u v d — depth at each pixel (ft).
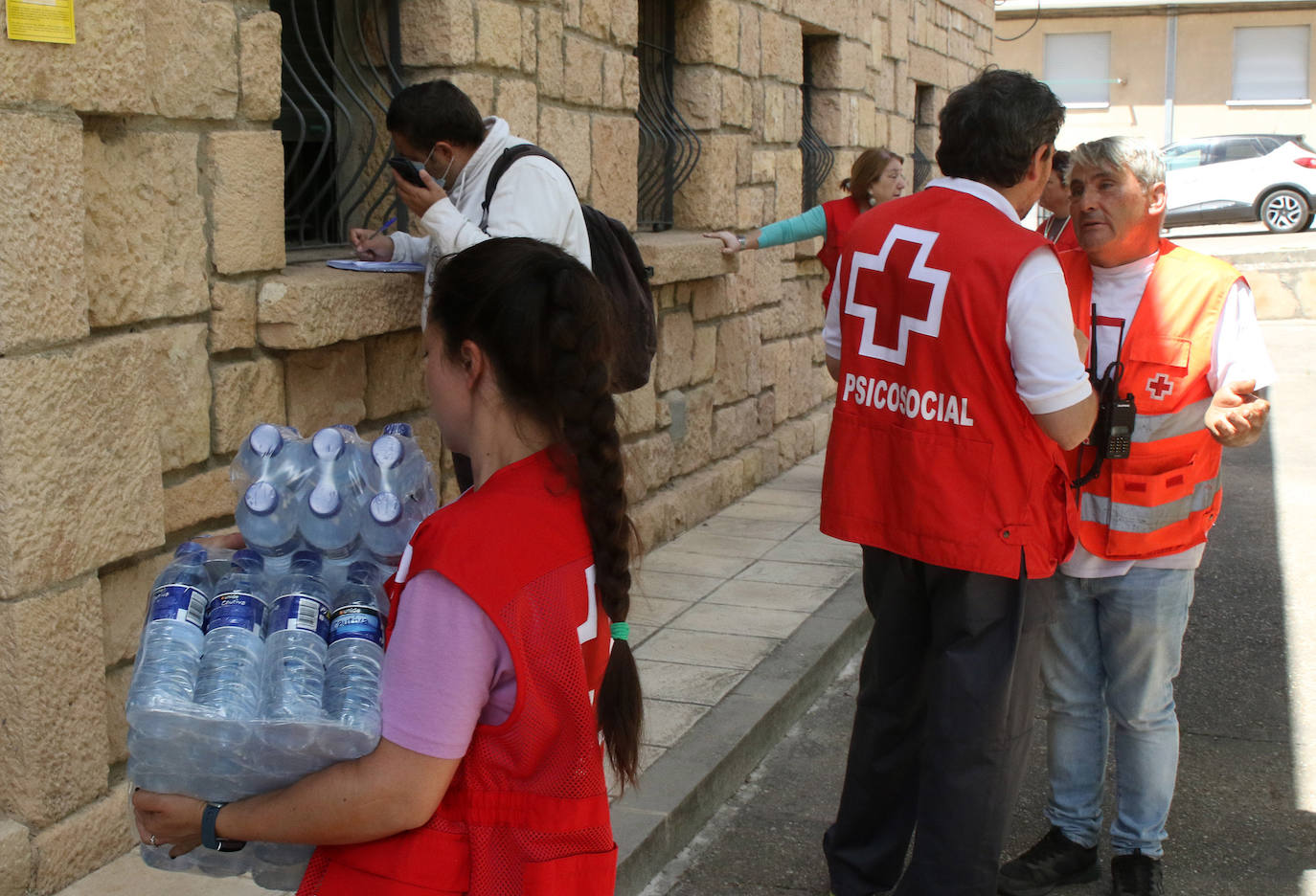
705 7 20.90
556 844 4.70
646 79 20.88
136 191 9.95
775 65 24.11
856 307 9.26
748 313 23.82
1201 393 9.64
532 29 15.46
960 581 8.75
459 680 4.53
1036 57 101.24
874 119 30.89
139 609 10.36
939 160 9.20
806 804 12.30
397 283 12.67
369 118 13.48
